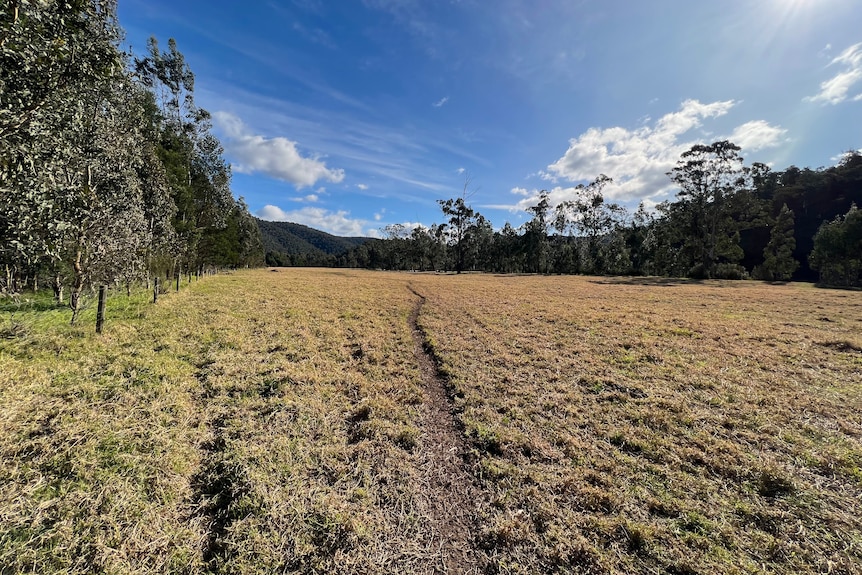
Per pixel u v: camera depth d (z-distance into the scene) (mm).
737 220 47562
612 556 2971
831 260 35031
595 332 11117
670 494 3752
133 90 12805
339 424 5188
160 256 17312
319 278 37156
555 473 4117
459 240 67312
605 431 5070
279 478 3840
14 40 4219
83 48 5145
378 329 11328
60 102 5465
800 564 2879
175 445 4281
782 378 7172
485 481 3996
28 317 9250
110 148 9859
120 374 6289
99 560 2680
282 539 3031
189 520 3279
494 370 7586
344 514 3320
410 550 3039
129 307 12234
